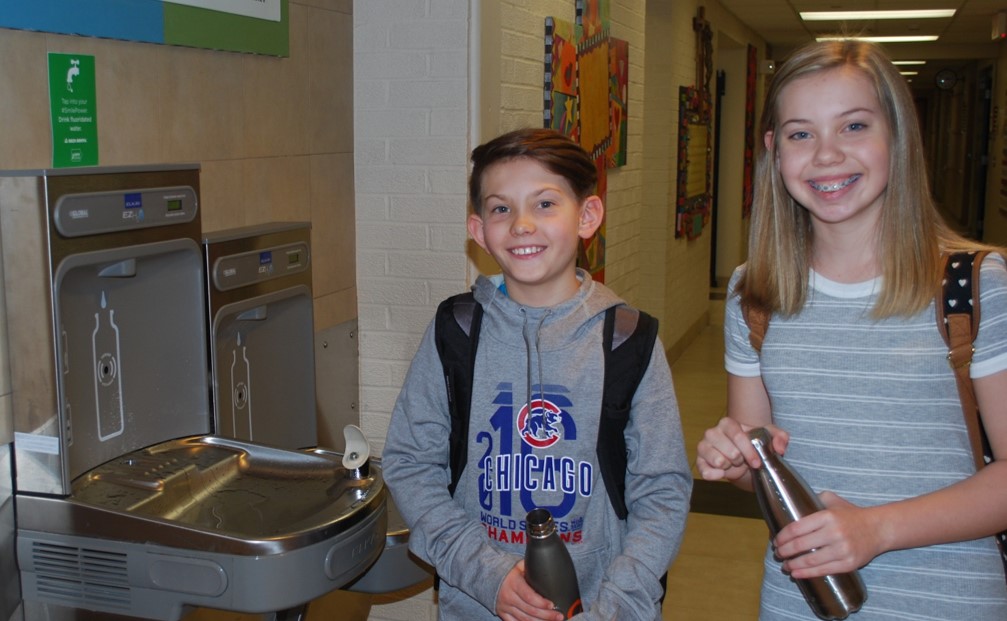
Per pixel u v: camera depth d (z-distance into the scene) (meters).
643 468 1.48
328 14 2.73
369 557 1.81
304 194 2.65
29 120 1.74
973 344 1.27
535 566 1.35
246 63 2.36
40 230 1.59
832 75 1.31
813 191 1.33
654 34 6.32
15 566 1.72
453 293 2.90
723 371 6.65
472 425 1.53
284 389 2.41
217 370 2.08
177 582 1.63
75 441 1.77
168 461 1.92
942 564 1.31
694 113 7.21
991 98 14.28
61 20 1.77
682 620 3.12
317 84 2.69
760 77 11.55
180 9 2.08
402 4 2.82
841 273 1.38
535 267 1.51
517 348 1.52
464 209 2.85
